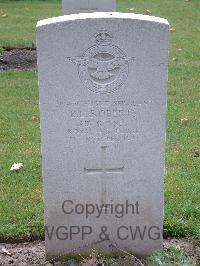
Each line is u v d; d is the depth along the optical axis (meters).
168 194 2.56
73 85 2.03
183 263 2.09
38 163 2.84
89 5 4.29
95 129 2.08
